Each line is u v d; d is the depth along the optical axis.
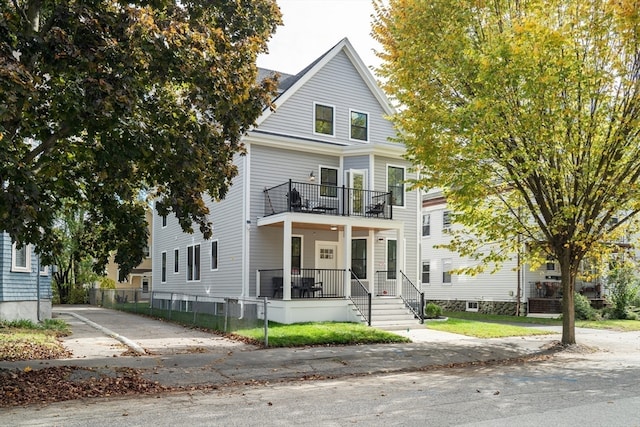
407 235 24.30
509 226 15.34
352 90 24.77
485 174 14.19
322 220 20.11
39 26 10.36
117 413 7.55
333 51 24.09
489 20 14.06
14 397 8.26
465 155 13.95
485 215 16.06
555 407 7.99
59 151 9.97
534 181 15.14
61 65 8.10
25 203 7.35
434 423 7.02
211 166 10.71
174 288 29.34
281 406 8.06
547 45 12.27
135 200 12.25
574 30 13.27
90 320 22.00
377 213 21.83
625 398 8.68
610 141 13.49
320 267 22.78
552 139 13.33
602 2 13.20
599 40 13.35
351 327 17.53
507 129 13.34
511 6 14.11
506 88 13.02
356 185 23.17
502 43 12.57
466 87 14.01
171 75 9.41
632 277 28.19
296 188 22.14
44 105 9.35
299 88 23.28
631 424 6.98
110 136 8.77
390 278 23.61
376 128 25.27
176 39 8.98
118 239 11.06
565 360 13.57
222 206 23.50
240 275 21.47
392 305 20.88
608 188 14.20
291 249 21.17
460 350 14.48
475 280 33.19
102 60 8.28
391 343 15.53
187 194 9.86
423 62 14.08
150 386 9.49
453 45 13.50
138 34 8.60
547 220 15.30
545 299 29.45
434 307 24.08
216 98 9.52
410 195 24.58
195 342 15.07
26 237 8.32
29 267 17.67
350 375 11.20
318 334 15.46
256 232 21.50
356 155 23.25
